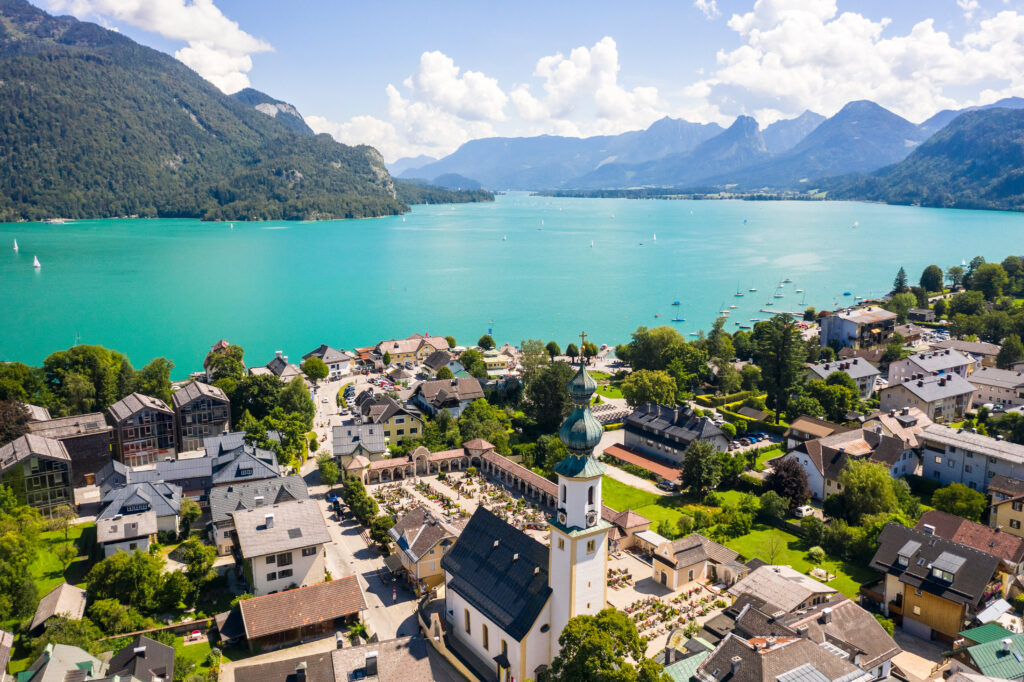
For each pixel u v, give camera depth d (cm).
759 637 7575
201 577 9900
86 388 16225
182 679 7756
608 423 18362
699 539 10712
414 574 10038
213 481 12912
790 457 14288
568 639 6347
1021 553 9688
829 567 10969
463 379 19388
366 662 7469
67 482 12431
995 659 7669
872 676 7150
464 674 8062
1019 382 18300
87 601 9312
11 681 7375
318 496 13838
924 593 9206
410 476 15000
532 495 13888
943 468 14062
